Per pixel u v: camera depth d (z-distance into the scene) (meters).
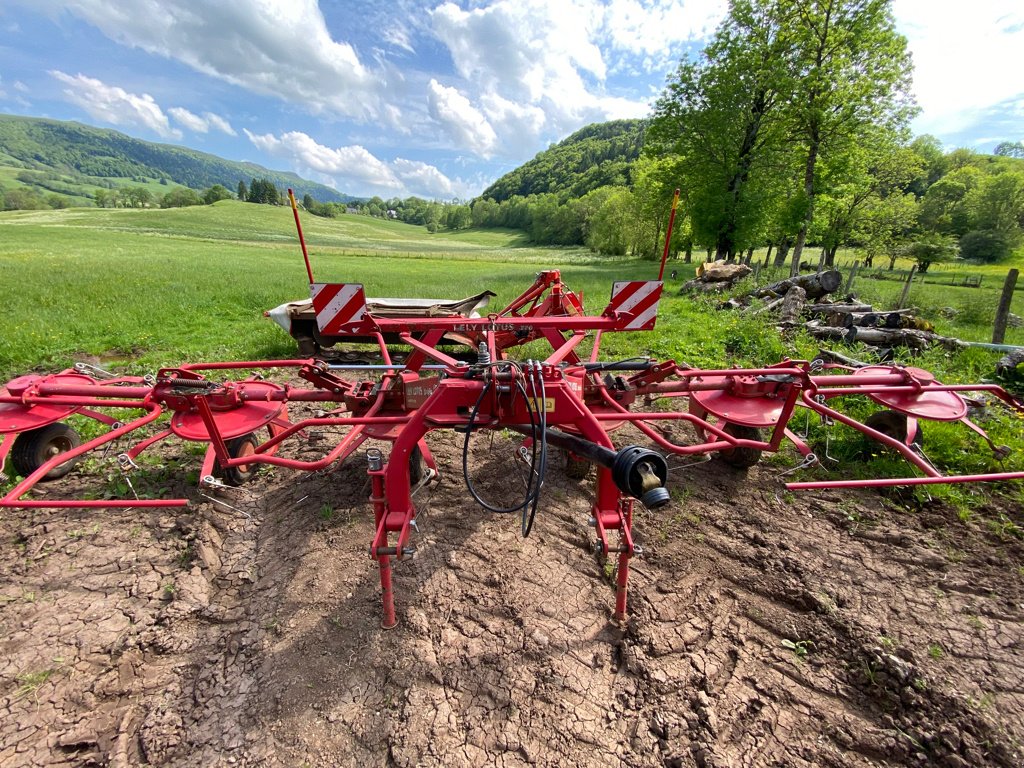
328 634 2.89
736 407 4.07
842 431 5.05
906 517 3.92
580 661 2.73
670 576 3.34
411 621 2.94
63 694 2.61
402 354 9.14
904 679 2.59
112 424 4.62
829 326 9.84
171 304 12.64
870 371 4.38
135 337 9.62
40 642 2.87
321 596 3.15
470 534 3.70
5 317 10.52
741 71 24.92
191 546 3.66
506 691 2.57
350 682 2.62
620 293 3.86
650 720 2.46
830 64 22.47
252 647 2.85
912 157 36.38
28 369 7.88
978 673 2.63
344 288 3.64
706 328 10.27
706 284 17.08
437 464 4.72
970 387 4.04
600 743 2.36
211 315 11.98
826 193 25.56
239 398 3.81
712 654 2.79
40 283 15.66
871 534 3.72
